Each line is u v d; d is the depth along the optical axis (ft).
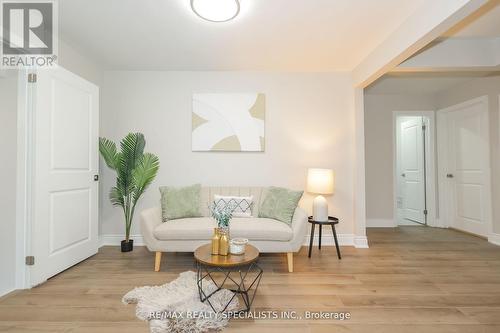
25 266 6.72
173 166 10.91
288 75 11.03
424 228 13.91
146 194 10.79
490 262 8.73
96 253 9.52
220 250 5.98
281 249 7.94
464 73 11.41
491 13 7.14
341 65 10.44
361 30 7.77
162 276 7.55
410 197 16.07
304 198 10.92
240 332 4.99
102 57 9.65
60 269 7.69
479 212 12.06
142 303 5.79
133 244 10.53
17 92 6.88
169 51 9.17
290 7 6.63
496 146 11.14
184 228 7.95
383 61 8.39
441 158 14.16
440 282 7.17
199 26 7.54
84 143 8.78
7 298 6.21
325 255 9.47
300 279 7.36
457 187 13.35
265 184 10.97
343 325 5.20
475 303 6.06
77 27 7.59
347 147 10.98
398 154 17.24
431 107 14.55
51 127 7.37
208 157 10.95
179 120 10.96
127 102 10.89
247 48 8.94
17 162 6.78
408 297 6.32
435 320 5.37
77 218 8.45
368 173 14.38
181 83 10.98
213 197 9.88
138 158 9.82
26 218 6.75
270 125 11.02
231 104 10.88
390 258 9.14
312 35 8.06
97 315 5.51
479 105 11.97
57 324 5.18
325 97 11.05
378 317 5.48
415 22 6.79
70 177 8.11
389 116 14.47
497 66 8.79
